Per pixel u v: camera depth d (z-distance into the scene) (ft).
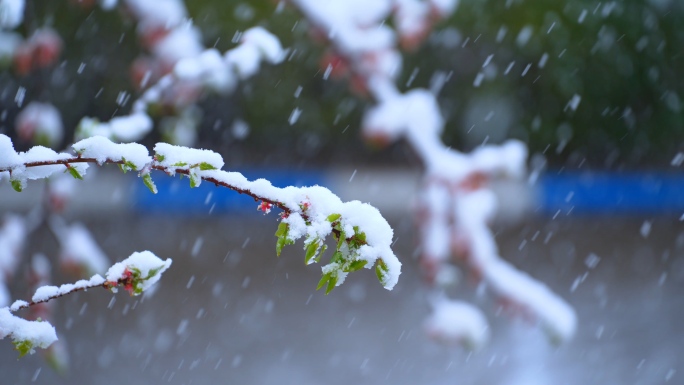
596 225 66.28
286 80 78.95
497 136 83.15
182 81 13.44
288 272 49.96
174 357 35.14
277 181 82.23
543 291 15.74
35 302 6.70
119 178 70.23
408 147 16.62
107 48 42.65
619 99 77.51
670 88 75.92
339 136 88.79
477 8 39.50
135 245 55.57
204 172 6.31
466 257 16.01
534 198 70.28
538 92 77.97
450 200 16.26
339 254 6.06
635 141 79.46
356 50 16.24
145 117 11.54
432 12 17.46
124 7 16.55
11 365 33.09
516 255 55.98
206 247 55.88
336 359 35.14
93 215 64.08
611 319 40.93
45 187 16.14
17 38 16.83
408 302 44.24
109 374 33.01
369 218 6.18
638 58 73.05
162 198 67.36
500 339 37.37
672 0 70.64
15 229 16.15
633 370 33.78
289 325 39.91
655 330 38.83
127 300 42.75
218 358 35.17
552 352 35.68
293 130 87.10
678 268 51.85
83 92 58.39
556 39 44.39
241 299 44.09
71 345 36.11
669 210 72.28
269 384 31.99
